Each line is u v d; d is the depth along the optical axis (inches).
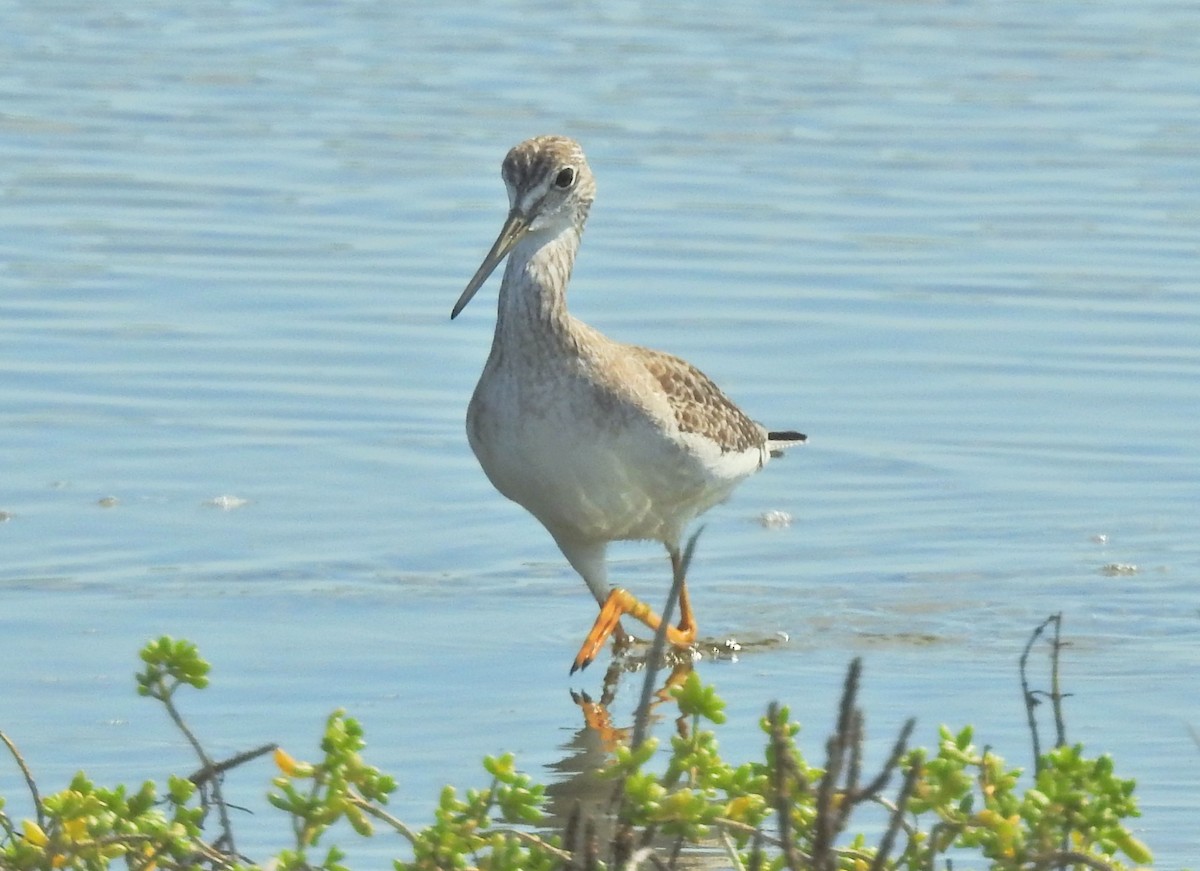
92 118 887.1
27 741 395.2
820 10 1074.7
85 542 519.5
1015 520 548.7
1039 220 791.7
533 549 531.8
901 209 801.6
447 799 281.7
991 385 648.4
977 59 988.6
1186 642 460.1
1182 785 375.2
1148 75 964.0
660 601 496.4
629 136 873.5
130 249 746.2
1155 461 590.2
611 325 687.1
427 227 778.2
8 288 706.8
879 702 423.2
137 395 627.5
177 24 1041.5
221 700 421.1
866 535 540.1
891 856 320.2
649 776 277.0
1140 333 688.4
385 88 933.8
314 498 559.2
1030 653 454.0
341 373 650.8
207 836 348.8
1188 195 817.5
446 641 465.4
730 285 725.3
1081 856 271.3
